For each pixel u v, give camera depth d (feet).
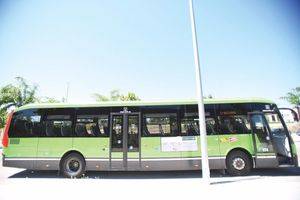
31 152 34.22
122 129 34.01
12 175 36.65
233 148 32.94
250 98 34.65
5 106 89.86
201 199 22.95
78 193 26.00
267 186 26.78
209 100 34.68
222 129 33.40
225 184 28.37
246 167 32.76
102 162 33.32
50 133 34.58
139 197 24.16
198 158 32.58
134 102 34.91
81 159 33.88
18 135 34.73
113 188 28.02
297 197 22.71
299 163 41.09
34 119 35.17
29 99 91.76
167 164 32.73
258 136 32.86
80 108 35.14
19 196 25.07
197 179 31.94
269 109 33.73
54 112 35.19
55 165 33.81
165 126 33.81
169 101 34.83
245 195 23.76
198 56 31.14
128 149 33.30
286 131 33.14
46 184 30.48
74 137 34.17
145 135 33.53
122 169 32.94
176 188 27.32
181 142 33.06
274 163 32.01
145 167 32.78
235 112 33.99
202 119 29.58
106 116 34.60
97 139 33.86
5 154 34.47
